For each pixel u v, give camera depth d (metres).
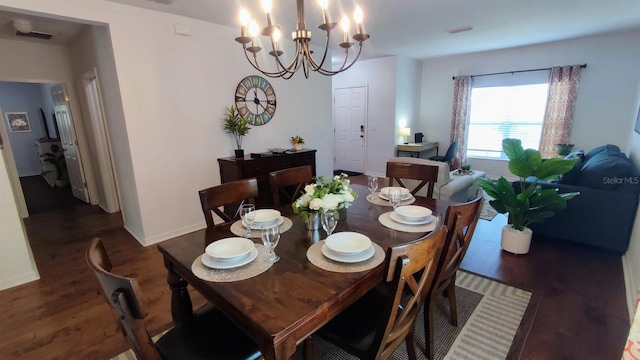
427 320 1.65
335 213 1.64
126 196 3.52
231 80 3.73
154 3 2.82
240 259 1.35
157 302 2.26
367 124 6.48
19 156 7.25
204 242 1.59
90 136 4.36
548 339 1.84
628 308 2.10
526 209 2.73
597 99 4.87
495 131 5.96
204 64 3.46
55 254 3.09
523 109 5.61
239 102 3.84
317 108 4.88
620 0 3.00
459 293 2.31
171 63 3.20
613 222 2.79
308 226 1.70
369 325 1.36
